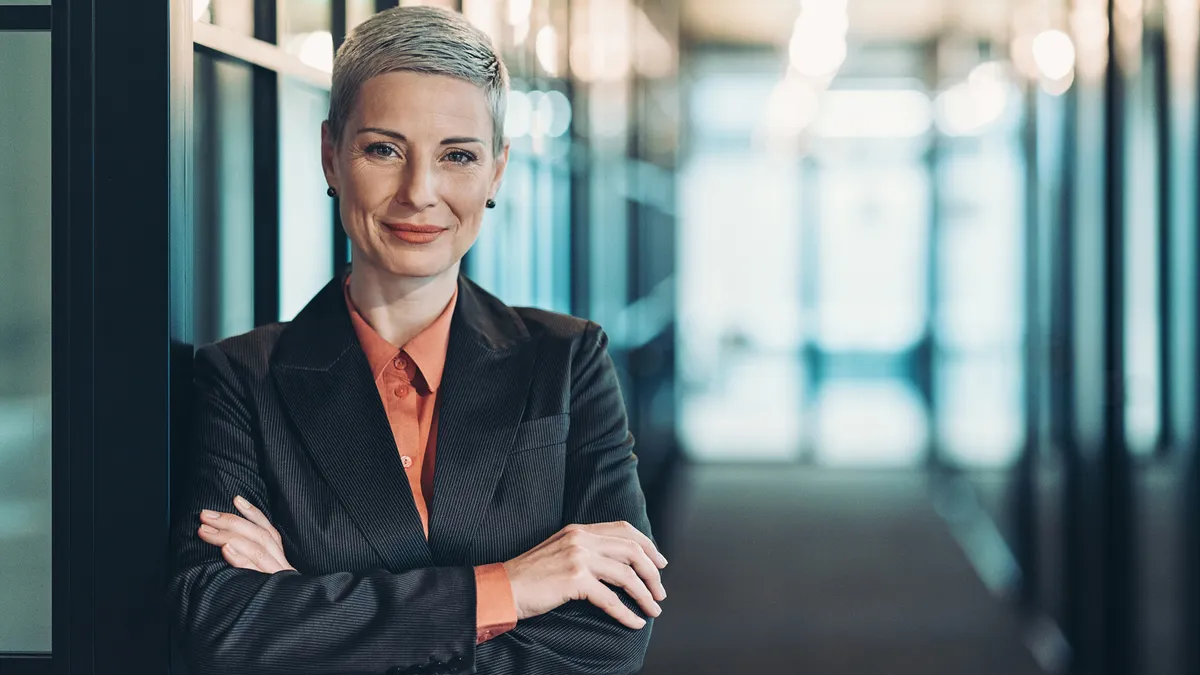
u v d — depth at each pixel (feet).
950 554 20.42
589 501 5.32
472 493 5.12
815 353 51.13
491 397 5.25
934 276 33.78
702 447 31.91
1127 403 12.04
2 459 5.42
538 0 15.55
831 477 27.81
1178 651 10.43
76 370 5.31
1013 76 19.76
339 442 5.11
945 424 28.68
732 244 56.18
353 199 4.91
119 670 5.34
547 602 4.87
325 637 4.71
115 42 5.23
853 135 56.59
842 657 14.44
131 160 5.25
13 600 5.48
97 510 5.32
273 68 7.26
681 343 41.04
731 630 15.65
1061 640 13.99
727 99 55.88
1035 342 16.62
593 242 21.24
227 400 5.16
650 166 33.06
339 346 5.26
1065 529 13.98
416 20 4.84
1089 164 13.24
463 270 11.47
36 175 5.35
